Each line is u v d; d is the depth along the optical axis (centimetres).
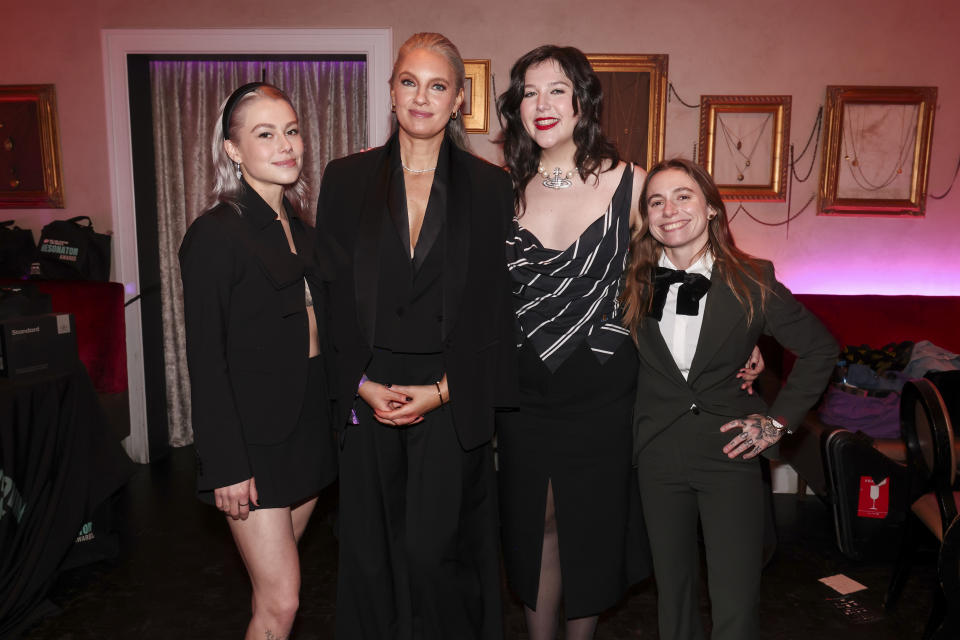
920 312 408
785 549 331
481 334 187
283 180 177
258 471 177
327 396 196
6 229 432
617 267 202
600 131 203
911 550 268
